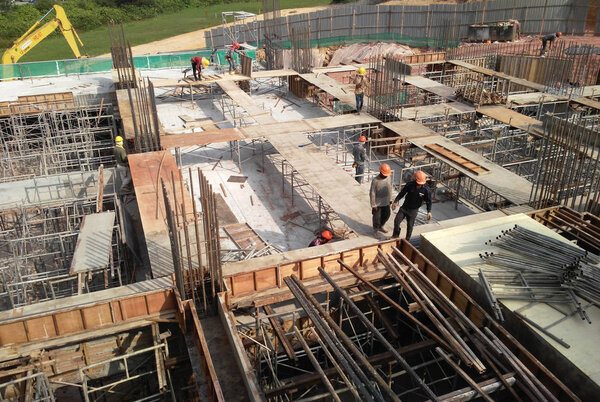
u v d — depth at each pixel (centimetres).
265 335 960
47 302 1039
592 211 1396
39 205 1481
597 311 916
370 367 804
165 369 1052
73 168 2350
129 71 2511
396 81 2130
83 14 6950
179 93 2988
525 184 1527
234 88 2616
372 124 2184
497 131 1938
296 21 4266
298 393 1167
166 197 955
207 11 7794
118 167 1722
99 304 1016
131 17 7362
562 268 989
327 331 877
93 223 1331
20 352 974
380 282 1189
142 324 1050
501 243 1124
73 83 3023
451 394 771
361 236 1287
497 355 852
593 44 3369
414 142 1864
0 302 1370
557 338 846
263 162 2059
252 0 8438
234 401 888
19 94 2789
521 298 954
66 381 1077
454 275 1079
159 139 1856
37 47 6109
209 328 1048
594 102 2184
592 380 770
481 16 3884
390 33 4125
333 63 3897
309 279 1152
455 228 1219
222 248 1482
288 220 1680
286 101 2880
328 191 1532
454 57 3091
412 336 1190
